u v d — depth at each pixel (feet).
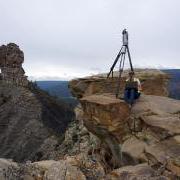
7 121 362.53
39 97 403.54
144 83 62.69
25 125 358.23
